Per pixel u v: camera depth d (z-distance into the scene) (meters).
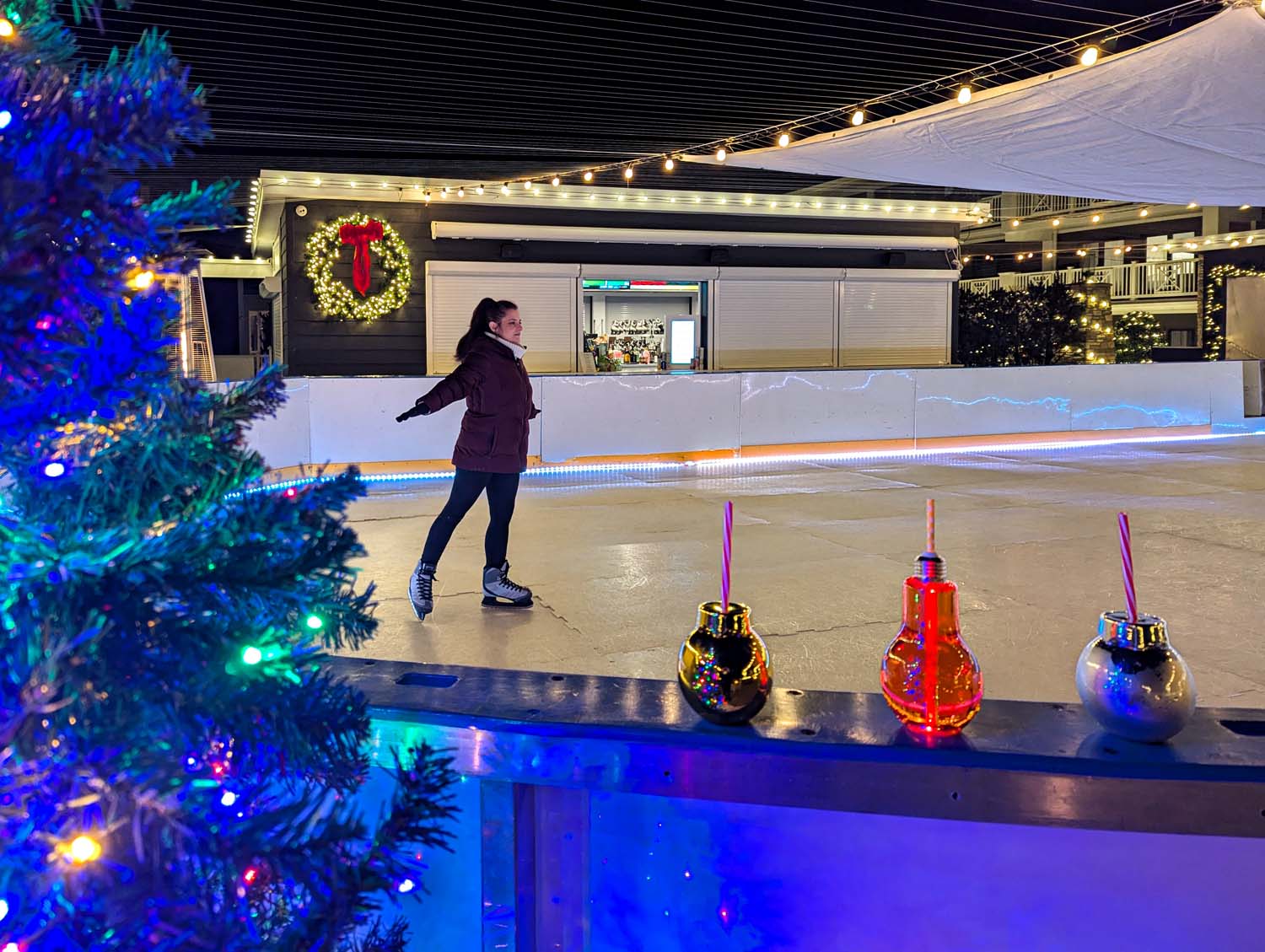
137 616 0.98
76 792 0.95
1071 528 7.87
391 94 8.85
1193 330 24.55
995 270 28.66
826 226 18.45
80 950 0.97
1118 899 1.42
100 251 0.90
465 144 11.37
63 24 1.08
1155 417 15.12
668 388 12.32
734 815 1.50
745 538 7.54
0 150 0.91
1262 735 1.47
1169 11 5.91
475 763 1.54
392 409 11.04
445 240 16.12
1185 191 10.26
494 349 5.18
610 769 1.48
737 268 17.75
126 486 1.04
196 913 0.98
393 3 6.30
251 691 1.11
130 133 0.88
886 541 7.40
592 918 1.58
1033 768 1.36
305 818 1.10
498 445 5.20
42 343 0.91
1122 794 1.35
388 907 1.61
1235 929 1.42
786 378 12.95
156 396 1.07
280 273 17.34
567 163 12.97
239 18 6.55
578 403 11.85
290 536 1.08
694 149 11.57
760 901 1.51
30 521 1.02
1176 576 6.24
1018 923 1.45
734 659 1.48
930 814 1.41
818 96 8.88
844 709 1.58
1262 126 7.30
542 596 5.81
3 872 0.93
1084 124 7.47
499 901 1.56
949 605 1.48
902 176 10.50
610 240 16.70
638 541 7.43
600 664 4.55
